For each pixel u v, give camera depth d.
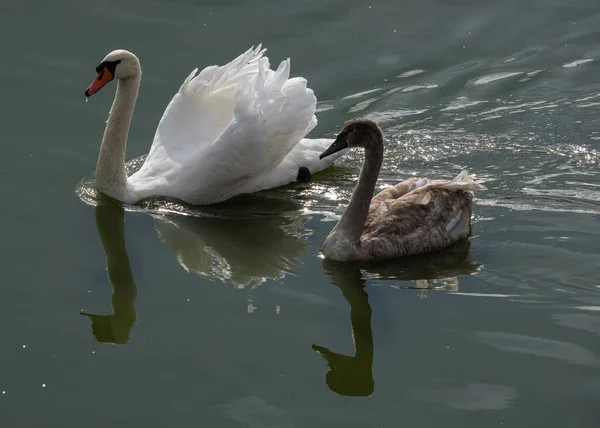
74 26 20.05
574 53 20.05
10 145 16.52
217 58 19.09
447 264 13.58
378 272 13.41
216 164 15.21
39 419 10.38
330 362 11.33
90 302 12.62
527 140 17.22
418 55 19.86
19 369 11.23
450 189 14.29
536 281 12.91
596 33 20.69
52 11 20.55
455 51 20.05
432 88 18.94
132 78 15.08
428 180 15.06
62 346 11.68
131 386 10.94
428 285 12.98
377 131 13.43
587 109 18.14
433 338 11.72
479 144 17.11
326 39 20.14
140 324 12.10
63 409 10.55
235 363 11.30
